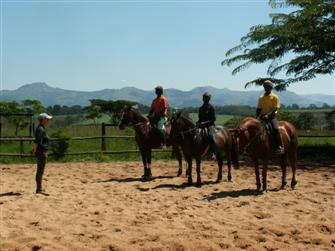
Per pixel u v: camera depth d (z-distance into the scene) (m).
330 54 19.45
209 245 7.17
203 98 12.46
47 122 11.56
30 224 8.55
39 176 11.52
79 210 9.68
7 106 30.69
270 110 11.34
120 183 13.14
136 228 8.15
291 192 11.50
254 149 11.01
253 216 9.09
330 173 14.93
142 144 13.78
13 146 22.12
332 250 6.98
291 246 7.14
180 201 10.48
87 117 43.28
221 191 11.73
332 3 18.77
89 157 19.19
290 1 20.20
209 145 12.30
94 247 7.19
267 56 20.05
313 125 30.69
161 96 13.88
